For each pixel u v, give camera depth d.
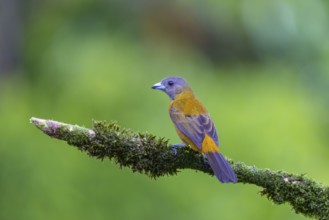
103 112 15.45
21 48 24.39
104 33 23.48
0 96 16.98
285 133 15.04
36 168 14.42
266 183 8.91
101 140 8.77
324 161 15.66
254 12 23.03
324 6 22.45
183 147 8.96
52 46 22.47
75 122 15.41
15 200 14.45
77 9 24.28
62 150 14.41
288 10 22.66
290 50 22.86
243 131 14.83
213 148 9.12
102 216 14.14
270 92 16.41
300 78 22.28
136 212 14.07
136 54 18.58
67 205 14.27
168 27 24.97
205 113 10.03
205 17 24.59
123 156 8.85
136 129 15.14
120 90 15.77
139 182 14.09
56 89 17.16
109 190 14.16
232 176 8.77
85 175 14.24
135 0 24.69
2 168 14.52
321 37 22.47
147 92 15.66
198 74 18.81
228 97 16.41
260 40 23.23
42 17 24.52
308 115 16.98
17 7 24.48
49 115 15.62
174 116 10.01
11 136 14.62
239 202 13.79
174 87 11.22
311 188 8.81
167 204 13.96
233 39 25.02
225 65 25.16
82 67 18.38
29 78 23.06
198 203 13.86
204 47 25.25
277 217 13.71
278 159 14.75
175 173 9.03
